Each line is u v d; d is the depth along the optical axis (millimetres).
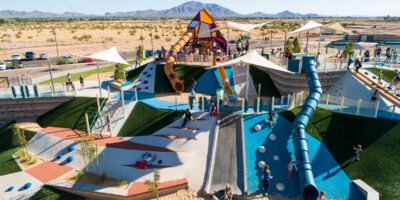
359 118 22328
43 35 96438
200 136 21859
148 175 19219
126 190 17844
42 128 26422
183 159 20234
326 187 17938
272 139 21109
